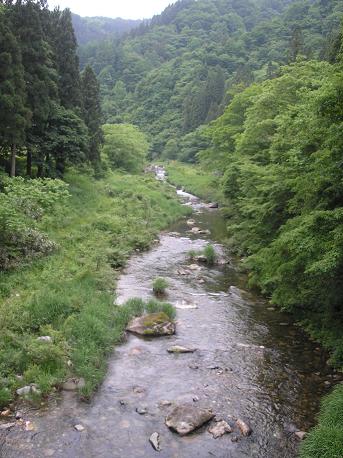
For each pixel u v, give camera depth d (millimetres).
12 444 7879
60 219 22906
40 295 13031
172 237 28250
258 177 19828
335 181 10594
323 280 12180
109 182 39062
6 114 22453
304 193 12477
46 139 27625
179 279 18875
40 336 11094
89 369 10164
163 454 7891
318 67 24391
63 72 31641
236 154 30203
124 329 13102
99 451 7883
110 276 17703
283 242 12469
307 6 127250
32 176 28516
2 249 15438
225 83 99688
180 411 8961
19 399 9133
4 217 15422
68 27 31906
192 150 84375
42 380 9508
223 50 133750
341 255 9852
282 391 10164
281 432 8664
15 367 9977
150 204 35281
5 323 11211
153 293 16703
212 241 27375
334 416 8500
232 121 37312
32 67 25609
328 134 10820
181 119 105875
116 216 28078
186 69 131125
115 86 137750
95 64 157000
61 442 8039
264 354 12031
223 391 10086
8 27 23141
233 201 29891
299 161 12695
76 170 36219
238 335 13258
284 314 15109
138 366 11070
